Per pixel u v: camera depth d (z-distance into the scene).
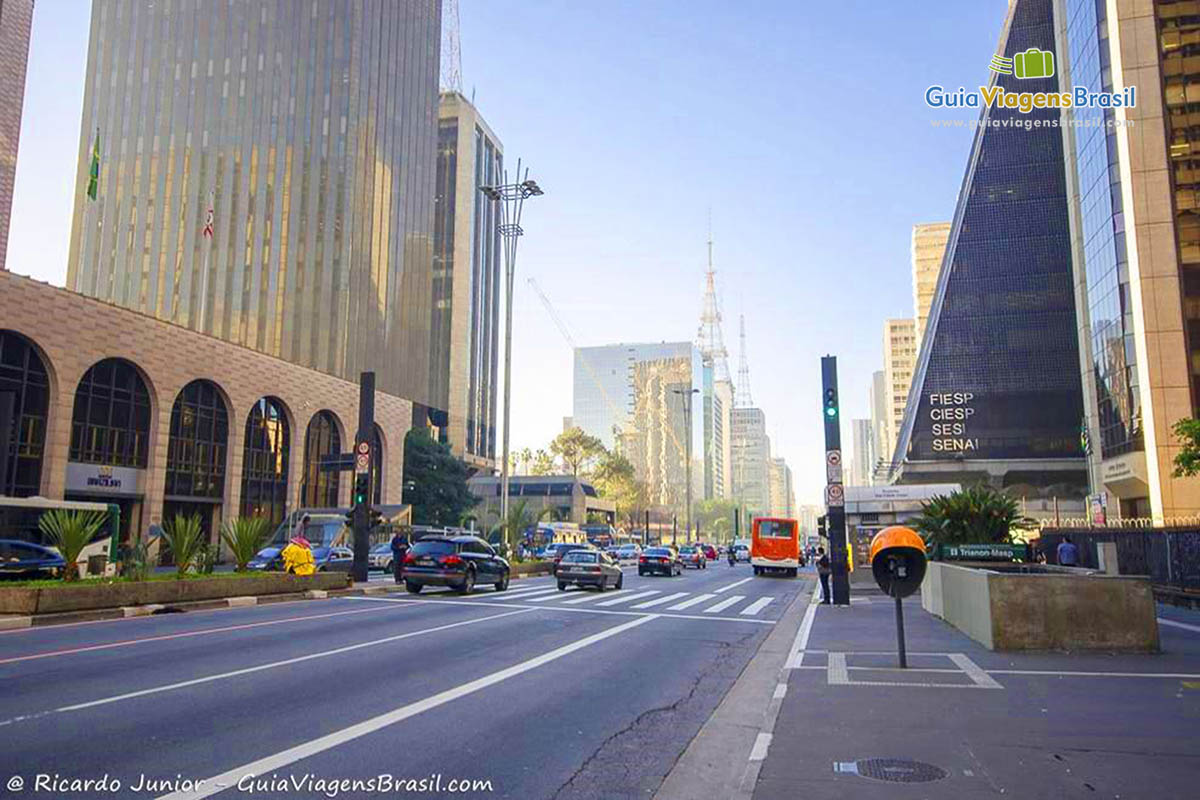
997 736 6.89
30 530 25.34
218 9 85.25
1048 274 88.94
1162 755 6.23
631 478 121.00
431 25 98.38
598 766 6.50
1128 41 50.97
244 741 6.80
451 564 24.31
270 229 79.56
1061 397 86.12
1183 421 27.22
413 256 90.56
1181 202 48.56
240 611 18.53
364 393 27.75
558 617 18.23
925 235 163.25
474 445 118.62
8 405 29.39
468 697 8.95
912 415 90.94
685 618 19.05
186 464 41.16
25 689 8.74
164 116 83.69
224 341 42.97
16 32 45.00
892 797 5.27
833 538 22.05
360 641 13.22
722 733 7.75
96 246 82.44
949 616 16.62
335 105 82.31
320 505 51.62
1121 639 11.99
